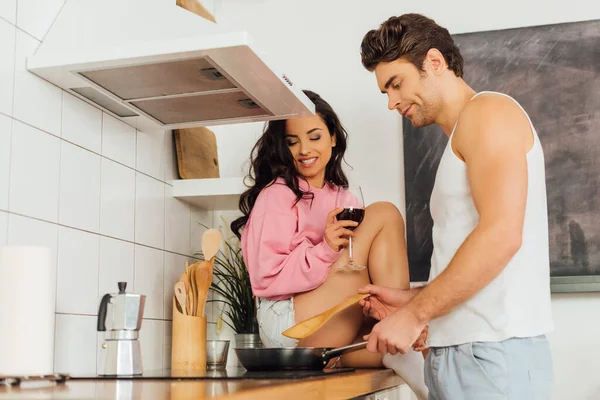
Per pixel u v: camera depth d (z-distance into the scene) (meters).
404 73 1.88
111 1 1.80
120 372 1.66
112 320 1.68
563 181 2.67
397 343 1.66
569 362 2.60
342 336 2.26
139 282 2.27
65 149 1.88
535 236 1.65
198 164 2.68
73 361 1.87
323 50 2.99
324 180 2.56
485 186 1.58
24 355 1.42
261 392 1.15
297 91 2.02
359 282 2.31
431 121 1.92
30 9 1.75
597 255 2.61
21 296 1.43
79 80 1.82
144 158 2.35
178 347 2.25
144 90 1.92
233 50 1.67
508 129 1.60
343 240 2.25
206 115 2.17
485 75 2.78
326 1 3.02
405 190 2.80
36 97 1.77
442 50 1.87
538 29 2.77
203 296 2.32
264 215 2.35
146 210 2.35
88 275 1.97
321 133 2.46
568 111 2.71
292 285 2.26
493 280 1.62
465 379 1.63
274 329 2.28
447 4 2.88
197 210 2.77
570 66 2.73
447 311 1.62
